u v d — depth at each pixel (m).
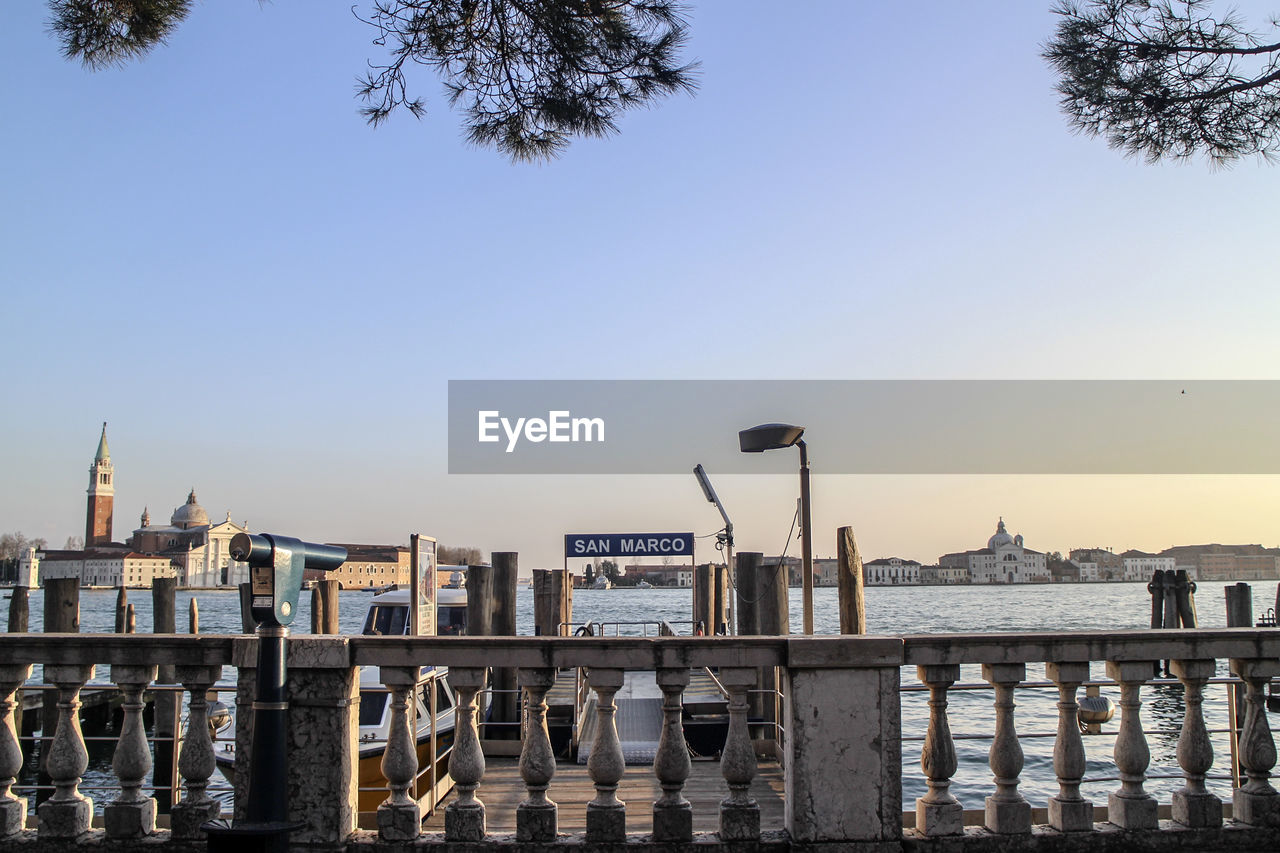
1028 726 21.08
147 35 7.49
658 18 7.33
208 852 4.90
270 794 4.89
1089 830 5.38
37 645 5.45
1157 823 5.43
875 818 5.21
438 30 7.12
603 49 7.29
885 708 5.27
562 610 21.38
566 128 7.61
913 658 5.34
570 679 16.38
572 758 11.15
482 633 13.95
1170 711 23.52
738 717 5.35
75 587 20.81
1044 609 93.44
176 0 7.46
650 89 7.41
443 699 12.18
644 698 12.90
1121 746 5.52
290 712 5.27
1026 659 5.43
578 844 5.27
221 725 11.67
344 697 5.26
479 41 7.29
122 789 5.44
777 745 11.05
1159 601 37.59
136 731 5.47
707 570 22.89
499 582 14.21
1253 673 5.55
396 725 5.36
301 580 5.20
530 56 7.37
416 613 10.84
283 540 5.09
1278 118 7.56
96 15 7.36
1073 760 5.43
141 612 92.94
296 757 5.24
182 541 192.00
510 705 12.87
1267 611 49.34
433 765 8.23
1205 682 5.56
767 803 8.60
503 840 5.30
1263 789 5.52
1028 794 15.73
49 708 18.14
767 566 13.91
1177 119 7.63
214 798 5.48
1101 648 5.47
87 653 5.45
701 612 22.75
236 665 5.36
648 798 8.88
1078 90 7.73
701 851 5.25
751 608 15.02
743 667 5.34
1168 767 17.47
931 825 5.32
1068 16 7.79
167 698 18.44
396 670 5.36
